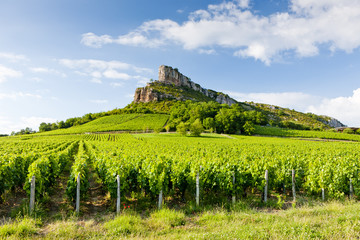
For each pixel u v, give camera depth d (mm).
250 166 11523
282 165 13086
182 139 56562
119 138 64188
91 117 134250
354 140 70500
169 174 10688
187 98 169375
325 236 5156
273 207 9141
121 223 6656
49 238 5781
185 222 7125
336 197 10336
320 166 12273
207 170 10828
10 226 6133
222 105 114812
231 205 9000
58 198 10336
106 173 10250
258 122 102625
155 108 145250
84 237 5926
